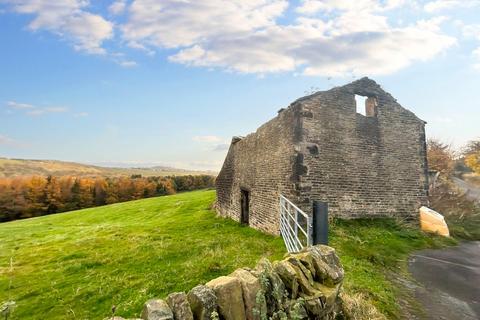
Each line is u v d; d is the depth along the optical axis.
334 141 14.62
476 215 19.11
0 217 50.50
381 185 15.48
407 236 13.57
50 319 7.70
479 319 6.20
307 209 13.63
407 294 7.37
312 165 13.98
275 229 15.03
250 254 10.81
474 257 11.63
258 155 17.91
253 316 3.84
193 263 10.26
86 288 9.43
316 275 4.93
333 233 12.28
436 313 6.38
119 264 11.69
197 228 18.81
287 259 4.85
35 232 25.31
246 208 19.94
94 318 7.43
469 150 42.88
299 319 4.03
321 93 14.65
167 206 32.59
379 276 8.30
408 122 16.69
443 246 13.24
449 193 22.42
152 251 12.93
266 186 16.55
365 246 11.27
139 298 7.94
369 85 15.95
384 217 15.31
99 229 22.08
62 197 56.72
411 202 16.09
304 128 14.01
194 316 3.61
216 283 3.92
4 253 16.56
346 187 14.64
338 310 4.93
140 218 27.81
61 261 13.42
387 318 5.70
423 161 16.77
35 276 11.49
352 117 15.21
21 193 53.22
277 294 4.12
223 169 24.31
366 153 15.31
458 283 8.43
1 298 9.48
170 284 8.59
